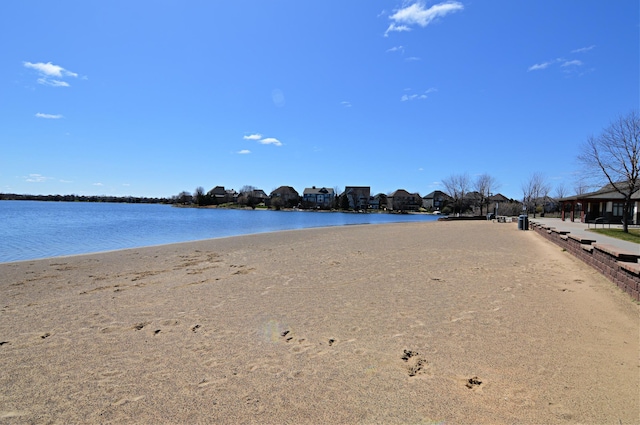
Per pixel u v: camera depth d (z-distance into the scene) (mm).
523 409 2842
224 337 4523
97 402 3035
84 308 5930
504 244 14648
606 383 3219
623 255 6562
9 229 27062
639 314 5133
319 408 2904
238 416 2807
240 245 15633
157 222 38469
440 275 8164
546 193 69750
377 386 3250
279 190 125750
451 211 86625
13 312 5750
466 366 3609
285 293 6715
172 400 3055
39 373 3588
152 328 4898
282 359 3855
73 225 31906
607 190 31516
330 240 17484
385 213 105562
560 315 5156
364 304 5902
